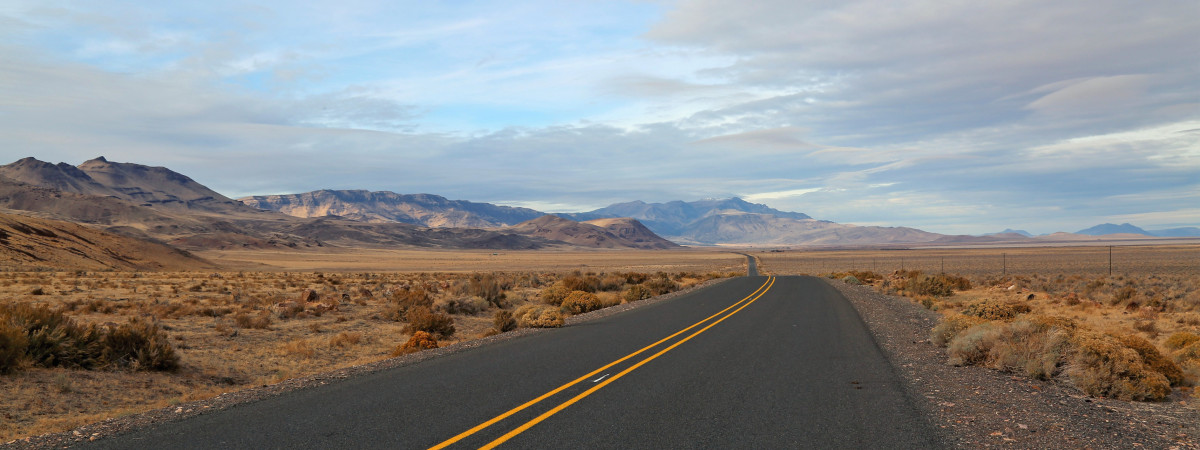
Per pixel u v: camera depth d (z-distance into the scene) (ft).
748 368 37.96
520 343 51.37
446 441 22.40
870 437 22.94
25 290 103.30
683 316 74.08
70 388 36.65
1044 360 35.37
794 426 24.48
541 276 212.02
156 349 44.98
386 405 28.19
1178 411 28.91
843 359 41.52
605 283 145.59
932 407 27.71
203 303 90.84
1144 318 77.66
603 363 40.01
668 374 35.91
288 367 50.26
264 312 81.46
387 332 72.43
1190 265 252.83
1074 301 101.30
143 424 25.16
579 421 25.22
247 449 21.53
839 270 338.13
